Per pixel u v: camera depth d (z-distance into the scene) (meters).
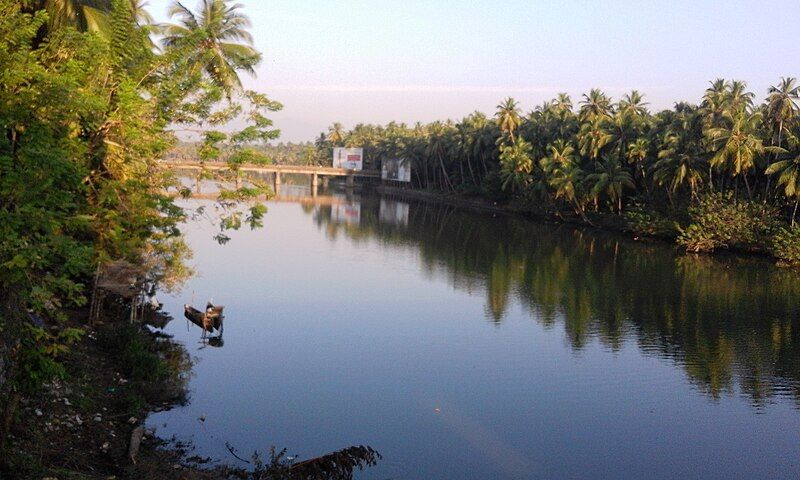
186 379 22.16
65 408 15.80
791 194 55.03
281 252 53.47
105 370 19.75
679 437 19.53
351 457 16.06
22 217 10.20
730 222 57.91
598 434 19.58
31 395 15.29
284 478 15.06
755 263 53.19
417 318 33.09
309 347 27.31
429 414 20.62
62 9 18.77
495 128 104.31
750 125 58.84
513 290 40.59
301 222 76.81
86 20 19.50
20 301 11.59
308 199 113.44
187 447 16.70
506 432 19.50
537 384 23.77
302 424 19.20
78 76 14.96
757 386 23.91
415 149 129.75
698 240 58.53
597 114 87.44
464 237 66.94
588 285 42.41
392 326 31.38
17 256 9.53
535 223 81.94
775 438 19.58
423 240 63.81
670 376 24.86
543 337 30.03
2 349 11.09
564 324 32.41
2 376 11.16
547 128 91.75
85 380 18.20
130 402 17.92
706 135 62.00
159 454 15.38
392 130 163.88
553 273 46.81
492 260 52.50
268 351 26.36
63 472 12.19
